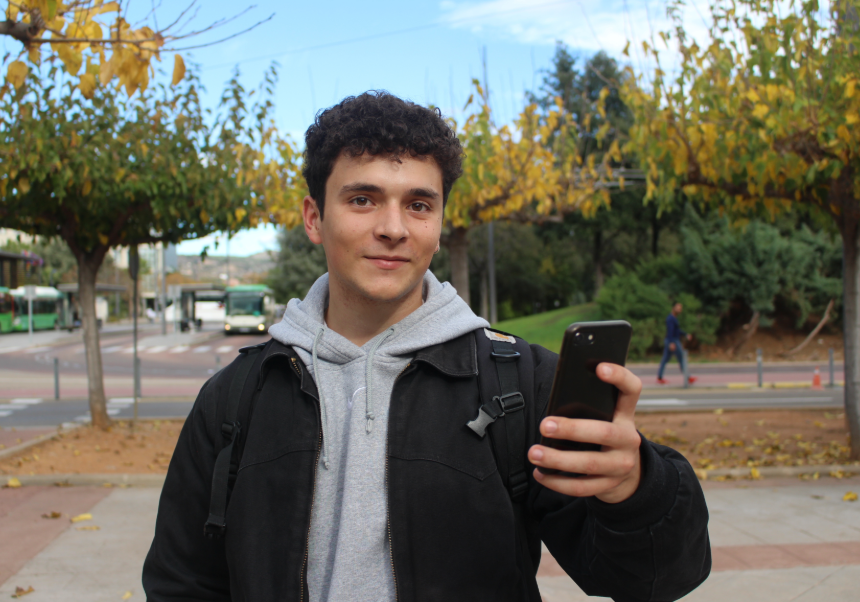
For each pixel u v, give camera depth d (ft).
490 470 3.51
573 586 13.14
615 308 73.61
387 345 3.81
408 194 3.77
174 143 24.71
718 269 73.41
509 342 3.92
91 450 24.18
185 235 28.07
